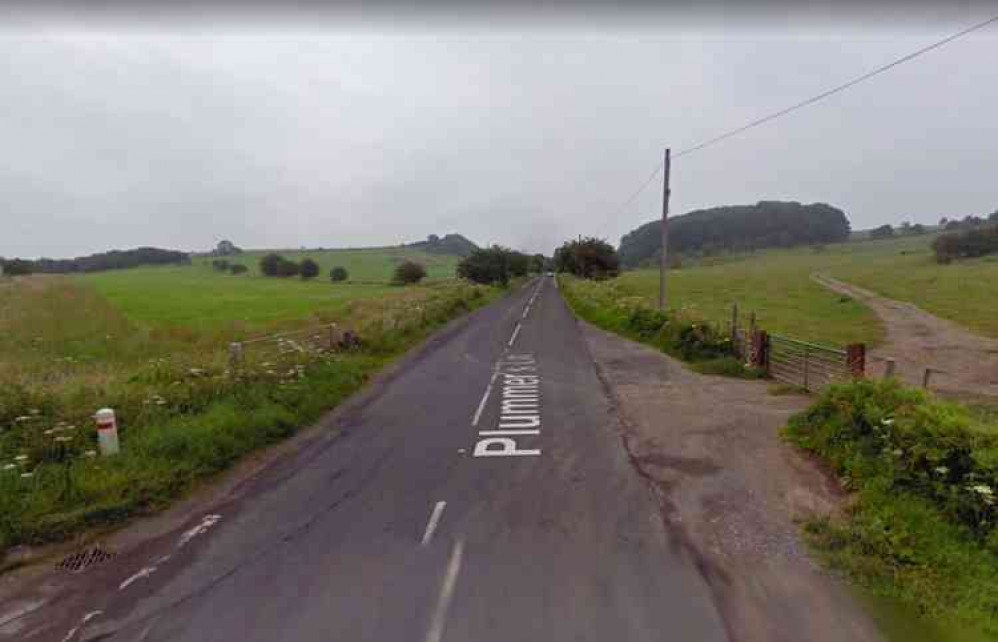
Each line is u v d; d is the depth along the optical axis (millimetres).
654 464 5602
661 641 2871
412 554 3830
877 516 4098
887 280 45844
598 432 6762
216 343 15562
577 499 4742
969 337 18906
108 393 6410
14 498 4262
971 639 2875
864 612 3102
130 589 3445
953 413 4641
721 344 11656
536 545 3924
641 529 4156
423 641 2910
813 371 9141
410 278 65938
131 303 35656
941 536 3734
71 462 4977
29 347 15164
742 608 3148
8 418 5633
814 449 5754
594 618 3068
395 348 13773
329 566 3689
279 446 6340
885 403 5258
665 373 10570
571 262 44375
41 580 3545
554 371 10969
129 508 4496
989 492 3699
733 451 5953
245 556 3840
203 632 3021
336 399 8477
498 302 33969
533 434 6723
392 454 6035
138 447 5383
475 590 3365
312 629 3029
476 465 5660
